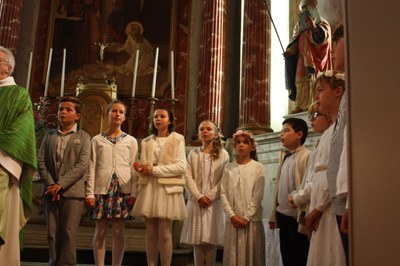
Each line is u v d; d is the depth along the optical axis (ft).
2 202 8.43
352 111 3.47
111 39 27.17
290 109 23.81
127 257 16.83
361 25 3.43
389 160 3.05
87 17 27.61
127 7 27.66
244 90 22.99
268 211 19.34
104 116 22.39
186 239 12.50
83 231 18.43
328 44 19.19
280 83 24.32
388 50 3.17
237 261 11.66
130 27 27.27
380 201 3.09
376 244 3.10
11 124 9.05
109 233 17.89
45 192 11.37
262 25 23.43
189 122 25.50
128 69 26.58
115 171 12.58
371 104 3.26
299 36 19.98
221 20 25.23
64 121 12.21
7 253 8.91
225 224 12.21
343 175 6.21
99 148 12.82
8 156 8.77
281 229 11.08
